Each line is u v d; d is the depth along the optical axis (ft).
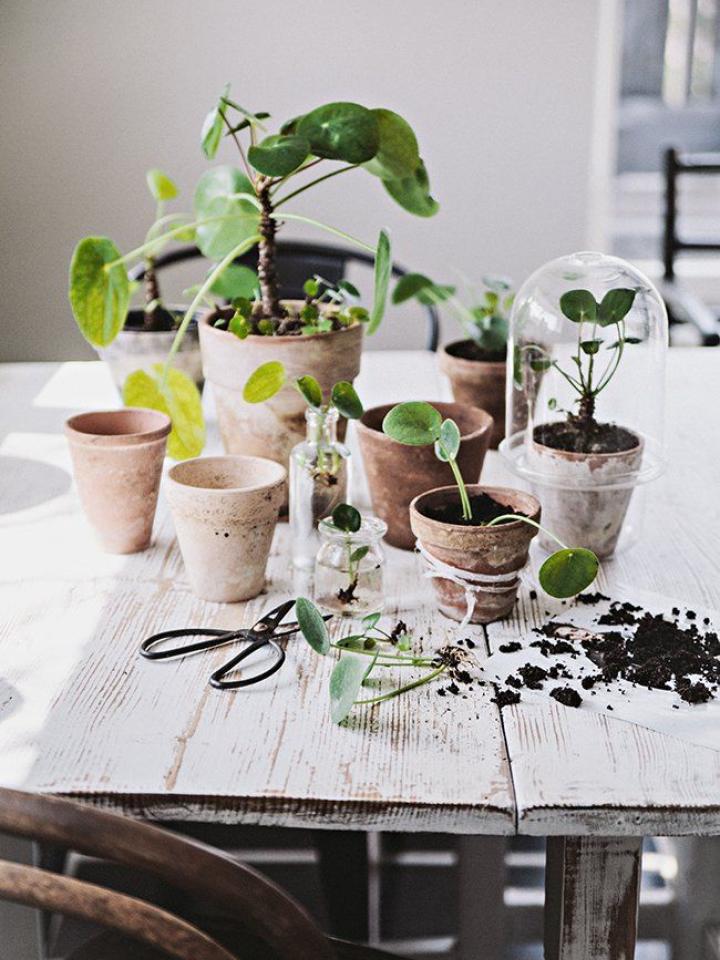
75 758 2.85
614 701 3.11
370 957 3.35
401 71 10.18
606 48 10.58
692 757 2.87
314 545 3.89
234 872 2.19
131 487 3.91
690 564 3.99
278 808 2.72
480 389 5.00
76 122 10.15
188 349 5.09
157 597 3.72
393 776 2.80
